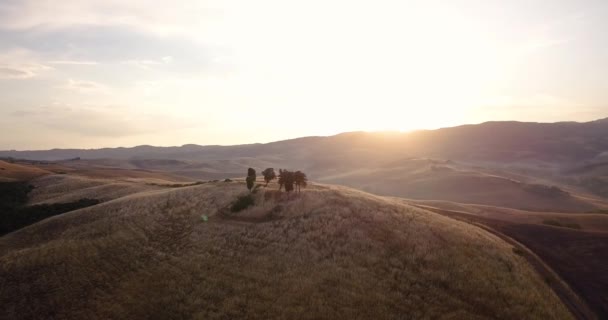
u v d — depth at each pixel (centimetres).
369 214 4328
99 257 3641
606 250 3947
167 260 3569
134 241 4066
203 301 2802
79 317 2681
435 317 2567
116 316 2673
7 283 3191
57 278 3222
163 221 4738
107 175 14238
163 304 2795
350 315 2573
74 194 8756
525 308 2683
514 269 3288
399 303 2723
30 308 2828
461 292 2862
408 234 3828
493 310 2661
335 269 3180
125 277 3247
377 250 3488
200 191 5981
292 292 2870
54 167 18400
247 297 2833
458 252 3472
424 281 3009
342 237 3750
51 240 4478
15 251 4103
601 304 2923
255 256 3519
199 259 3538
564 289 3120
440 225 4241
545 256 3900
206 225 4456
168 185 8962
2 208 7838
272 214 4566
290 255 3481
